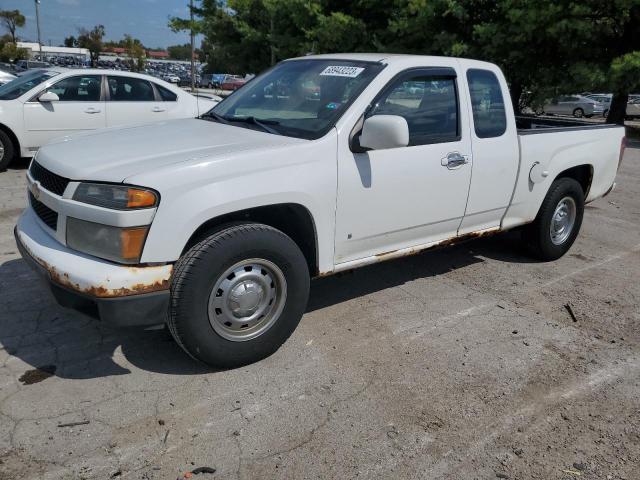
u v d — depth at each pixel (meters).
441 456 2.87
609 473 2.81
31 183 3.63
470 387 3.48
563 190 5.59
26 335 3.82
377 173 3.90
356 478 2.69
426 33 17.50
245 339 3.48
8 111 8.85
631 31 17.62
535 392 3.47
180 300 3.15
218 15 25.09
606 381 3.63
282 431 2.99
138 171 3.06
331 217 3.74
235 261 3.28
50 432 2.88
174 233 3.06
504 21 16.91
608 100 34.19
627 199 9.12
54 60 72.50
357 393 3.36
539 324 4.41
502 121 4.87
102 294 2.97
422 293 4.90
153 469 2.67
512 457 2.89
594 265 5.87
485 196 4.79
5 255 5.23
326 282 5.05
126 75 9.88
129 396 3.21
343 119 3.74
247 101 4.50
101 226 3.04
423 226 4.39
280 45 20.67
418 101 4.21
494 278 5.35
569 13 16.31
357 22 18.00
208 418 3.06
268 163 3.38
